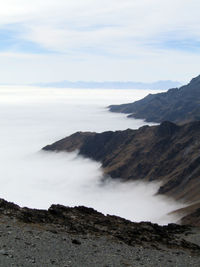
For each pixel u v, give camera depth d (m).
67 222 35.03
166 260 29.25
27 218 32.62
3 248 22.75
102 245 29.22
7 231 26.69
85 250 26.55
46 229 30.23
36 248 24.22
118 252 28.27
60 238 28.09
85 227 34.75
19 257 21.67
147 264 26.67
